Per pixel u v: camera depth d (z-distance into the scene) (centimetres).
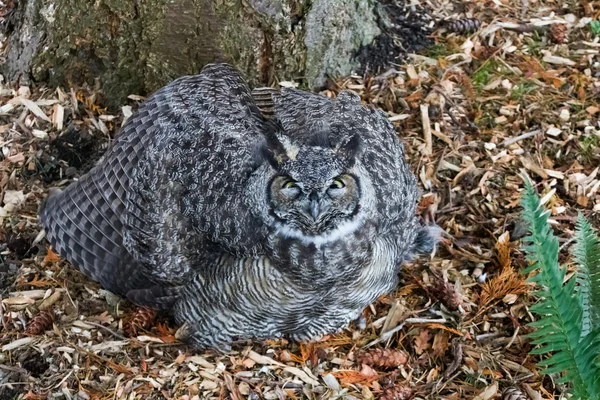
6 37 686
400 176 498
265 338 507
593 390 426
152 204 486
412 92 670
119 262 510
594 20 744
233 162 471
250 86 630
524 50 716
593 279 457
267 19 609
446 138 640
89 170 601
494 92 678
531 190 436
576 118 659
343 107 518
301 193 427
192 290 489
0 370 494
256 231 447
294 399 491
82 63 640
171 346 512
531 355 512
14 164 611
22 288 538
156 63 623
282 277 450
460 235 587
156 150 497
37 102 642
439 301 542
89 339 511
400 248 505
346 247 445
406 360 511
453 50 706
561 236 582
